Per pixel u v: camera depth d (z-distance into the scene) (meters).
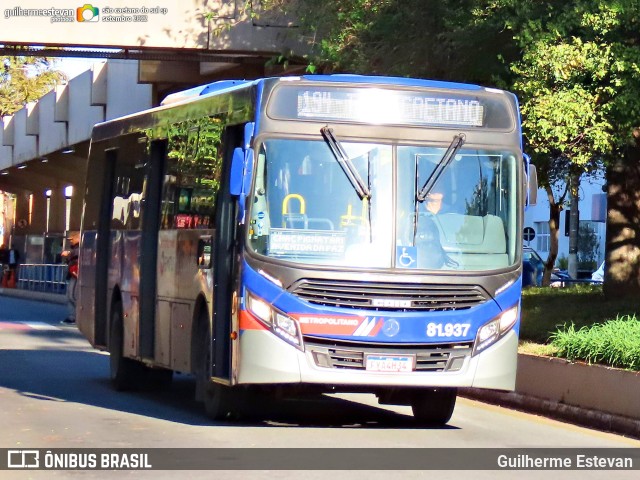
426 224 11.89
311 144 11.80
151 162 15.35
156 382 16.61
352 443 11.28
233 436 11.63
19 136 56.81
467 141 12.17
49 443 11.05
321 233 11.68
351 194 11.78
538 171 25.27
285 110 11.81
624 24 16.92
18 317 35.31
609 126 17.00
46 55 31.19
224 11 29.92
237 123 12.30
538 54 16.86
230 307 12.16
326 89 11.89
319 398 16.09
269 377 11.51
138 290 15.39
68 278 31.91
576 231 42.03
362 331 11.59
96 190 18.08
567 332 15.96
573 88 16.91
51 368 19.59
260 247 11.60
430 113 12.09
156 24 29.83
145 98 39.16
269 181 11.69
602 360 14.17
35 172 59.88
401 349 11.70
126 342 15.96
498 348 12.01
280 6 24.41
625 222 21.09
